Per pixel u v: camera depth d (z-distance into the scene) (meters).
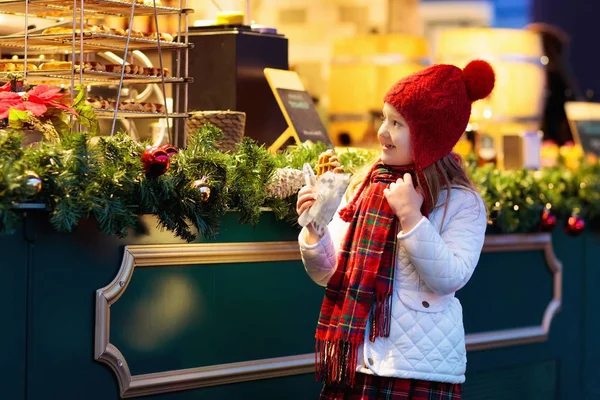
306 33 7.70
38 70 3.02
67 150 2.60
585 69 8.20
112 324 2.81
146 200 2.69
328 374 2.70
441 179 2.73
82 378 2.75
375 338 2.65
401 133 2.67
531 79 5.31
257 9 7.76
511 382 4.16
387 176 2.73
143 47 3.15
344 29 7.64
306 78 7.69
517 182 3.98
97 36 2.89
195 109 3.64
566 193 4.36
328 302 2.73
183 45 3.09
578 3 8.21
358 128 5.91
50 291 2.66
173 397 2.98
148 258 2.88
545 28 5.93
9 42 3.09
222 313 3.10
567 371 4.41
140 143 2.79
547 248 4.25
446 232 2.70
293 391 3.33
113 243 2.80
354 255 2.71
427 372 2.63
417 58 5.95
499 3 9.98
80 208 2.57
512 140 4.59
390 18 7.61
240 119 3.30
